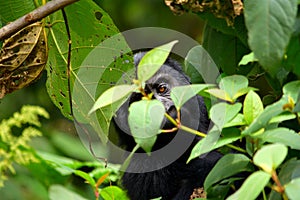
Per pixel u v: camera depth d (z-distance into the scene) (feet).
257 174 14.19
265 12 15.38
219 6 19.08
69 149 32.99
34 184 28.86
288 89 17.03
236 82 18.26
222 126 17.30
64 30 21.34
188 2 19.11
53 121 40.06
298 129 20.71
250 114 17.46
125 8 48.93
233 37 21.93
